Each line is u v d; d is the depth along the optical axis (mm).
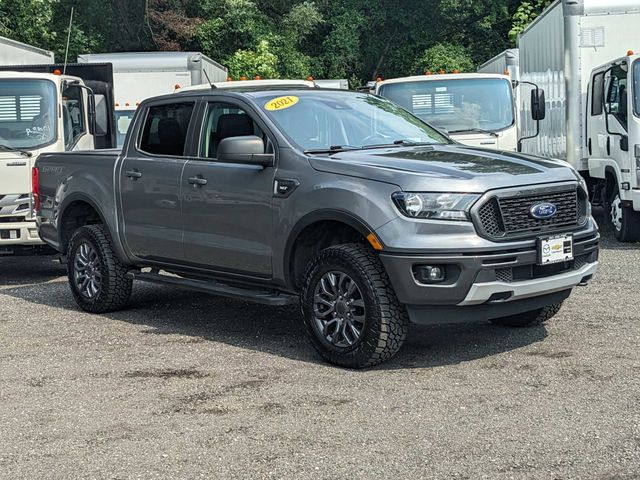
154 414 5926
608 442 5090
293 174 7254
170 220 8336
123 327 8594
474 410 5738
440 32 44219
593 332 7652
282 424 5629
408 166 6859
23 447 5410
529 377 6402
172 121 8523
